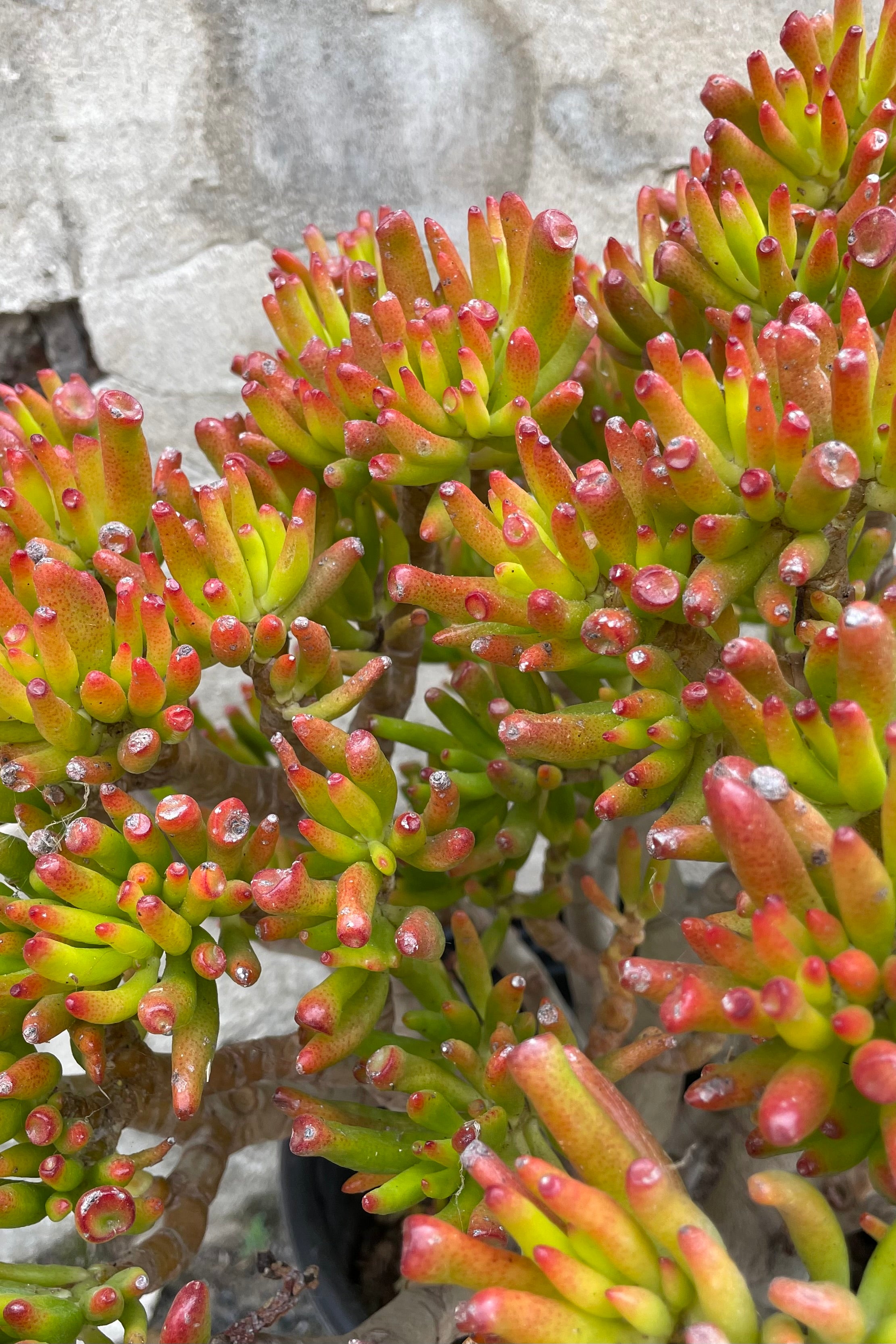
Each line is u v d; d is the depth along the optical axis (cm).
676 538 46
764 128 52
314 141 73
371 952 46
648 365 57
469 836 47
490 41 72
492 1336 41
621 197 76
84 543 51
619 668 52
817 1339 39
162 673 48
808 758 42
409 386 50
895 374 44
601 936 70
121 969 46
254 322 77
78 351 78
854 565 50
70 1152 47
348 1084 56
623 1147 40
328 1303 62
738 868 40
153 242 74
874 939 40
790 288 51
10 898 47
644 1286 39
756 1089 41
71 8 69
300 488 54
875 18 71
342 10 71
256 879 45
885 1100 38
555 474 46
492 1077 46
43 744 48
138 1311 46
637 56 73
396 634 56
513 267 52
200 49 71
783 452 44
